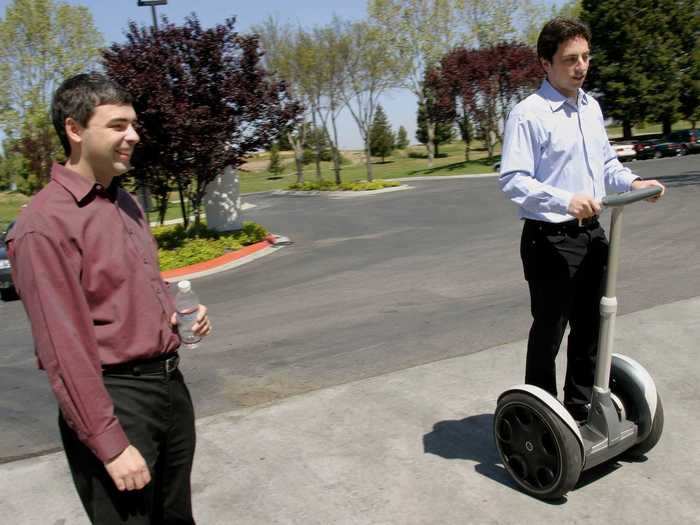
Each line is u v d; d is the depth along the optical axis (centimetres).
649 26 3966
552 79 295
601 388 299
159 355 207
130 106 201
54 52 2753
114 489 201
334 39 3362
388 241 1252
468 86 3744
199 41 1218
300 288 884
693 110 4175
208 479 342
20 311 945
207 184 1348
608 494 301
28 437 428
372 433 383
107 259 193
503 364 486
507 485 315
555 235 293
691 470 318
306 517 301
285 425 404
